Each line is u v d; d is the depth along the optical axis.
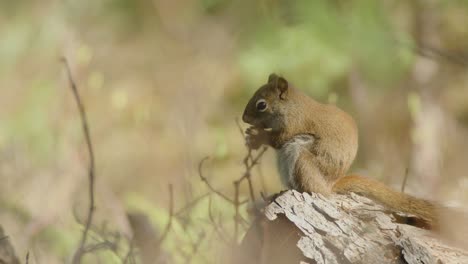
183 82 18.72
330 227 6.73
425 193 12.16
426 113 16.73
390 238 6.65
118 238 7.83
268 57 16.05
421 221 7.21
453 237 6.81
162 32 21.28
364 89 16.67
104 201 11.20
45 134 14.24
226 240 7.86
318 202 7.05
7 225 10.73
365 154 16.17
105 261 8.24
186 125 13.93
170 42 20.95
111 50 20.62
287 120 8.29
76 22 20.42
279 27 16.27
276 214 6.91
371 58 15.07
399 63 15.27
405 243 6.48
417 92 16.98
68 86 15.56
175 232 8.59
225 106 17.84
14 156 13.39
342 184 7.82
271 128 8.41
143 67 20.36
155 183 15.35
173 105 17.34
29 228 10.20
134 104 18.53
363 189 7.68
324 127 8.05
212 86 18.48
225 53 19.67
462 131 17.34
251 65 16.11
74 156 13.20
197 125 15.56
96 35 20.70
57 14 19.97
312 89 15.87
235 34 19.94
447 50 17.06
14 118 15.58
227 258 7.33
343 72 15.72
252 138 8.52
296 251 6.87
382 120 16.66
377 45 14.66
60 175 12.66
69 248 9.58
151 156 16.14
